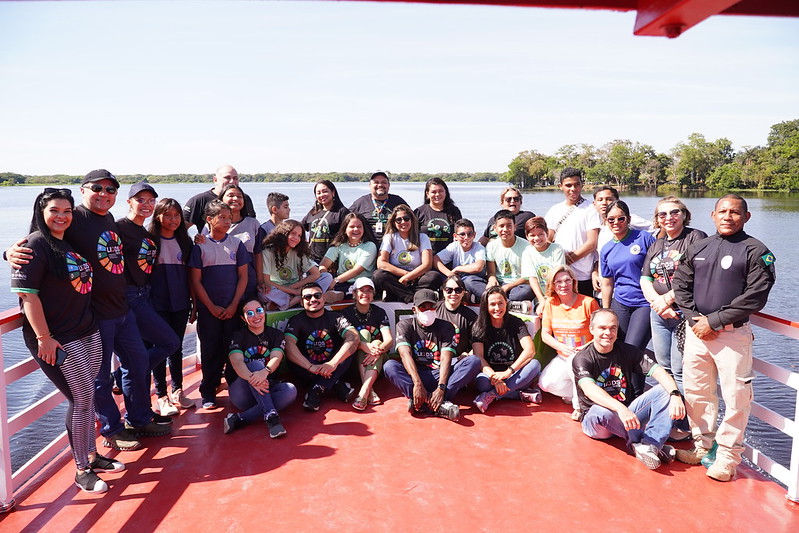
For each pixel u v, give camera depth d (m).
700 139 119.44
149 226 4.51
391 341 5.04
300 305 5.57
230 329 4.84
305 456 3.92
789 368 19.05
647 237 4.76
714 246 3.52
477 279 5.88
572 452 4.02
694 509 3.30
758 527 3.12
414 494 3.42
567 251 5.86
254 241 5.29
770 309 27.83
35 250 3.11
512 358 5.00
